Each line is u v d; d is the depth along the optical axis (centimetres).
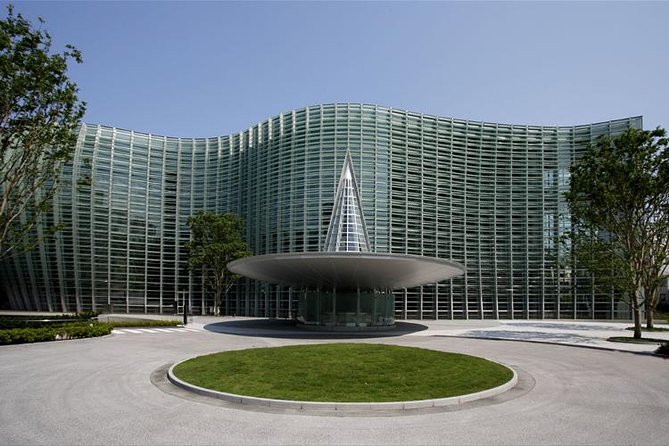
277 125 5688
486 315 5519
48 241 5669
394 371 1333
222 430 855
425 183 5472
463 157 5672
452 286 5466
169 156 6322
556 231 5631
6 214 2545
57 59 2408
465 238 5519
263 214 5703
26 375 1386
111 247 5762
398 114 5481
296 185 5353
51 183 5450
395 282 3484
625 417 963
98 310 5641
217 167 6375
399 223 5266
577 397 1152
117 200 5853
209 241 5184
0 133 2381
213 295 5972
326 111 5378
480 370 1405
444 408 1034
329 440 804
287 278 3416
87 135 5788
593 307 5444
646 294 2738
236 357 1538
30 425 876
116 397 1109
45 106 2441
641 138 2619
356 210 4897
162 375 1395
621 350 2130
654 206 2692
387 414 979
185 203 6300
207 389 1145
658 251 2836
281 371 1321
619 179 2653
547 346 2331
